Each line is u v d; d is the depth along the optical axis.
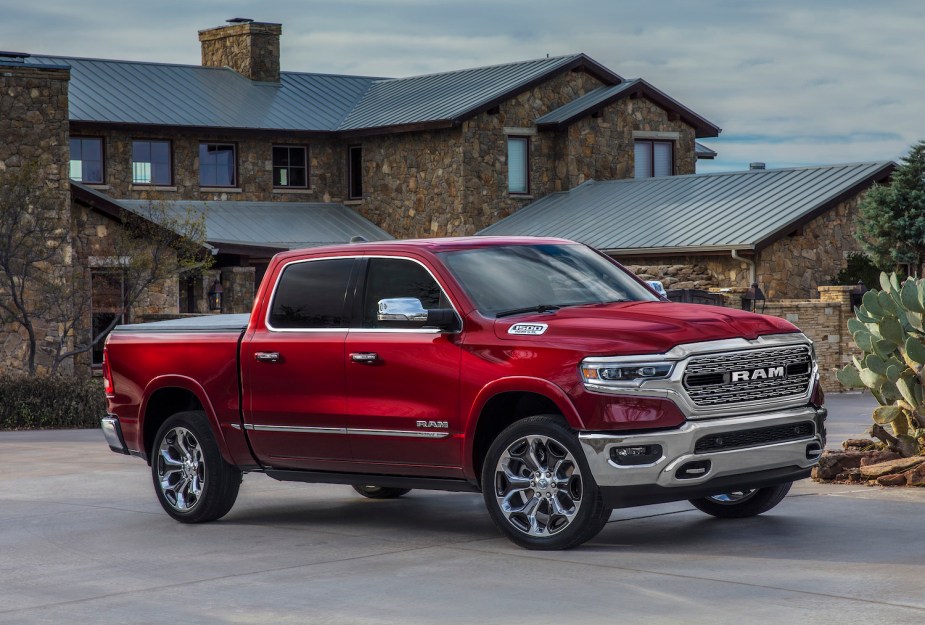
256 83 43.78
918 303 12.25
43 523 11.30
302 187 42.09
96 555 9.70
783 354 9.35
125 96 39.81
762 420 9.09
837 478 12.35
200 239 28.83
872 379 12.45
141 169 39.06
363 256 10.41
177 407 11.99
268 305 10.85
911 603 7.24
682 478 8.80
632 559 8.80
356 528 10.69
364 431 10.05
